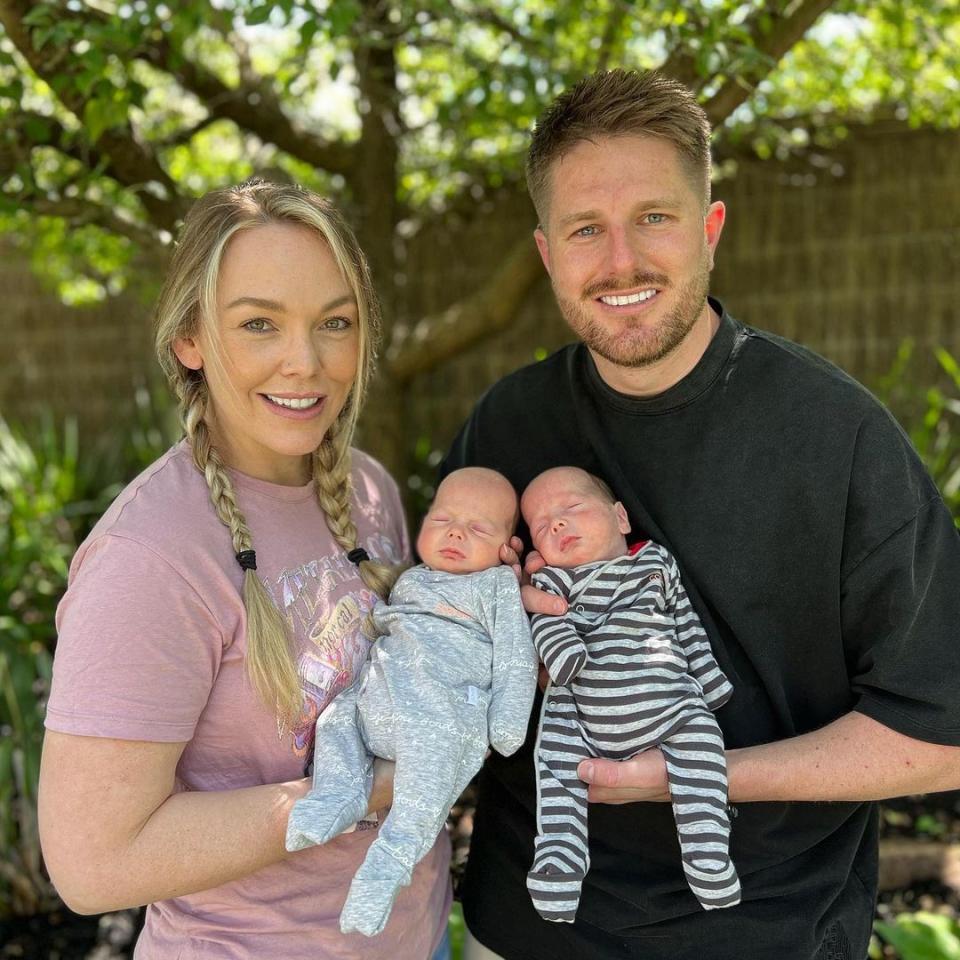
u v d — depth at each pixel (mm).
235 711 1503
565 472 1862
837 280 5031
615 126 1695
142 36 2805
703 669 1671
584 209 1719
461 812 3631
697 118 1730
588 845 1740
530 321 5535
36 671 3758
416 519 5074
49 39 2727
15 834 3354
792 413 1704
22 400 6500
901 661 1613
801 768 1603
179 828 1401
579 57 3543
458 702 1583
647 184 1689
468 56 3316
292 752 1556
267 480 1677
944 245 4852
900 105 4676
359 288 1608
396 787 1501
